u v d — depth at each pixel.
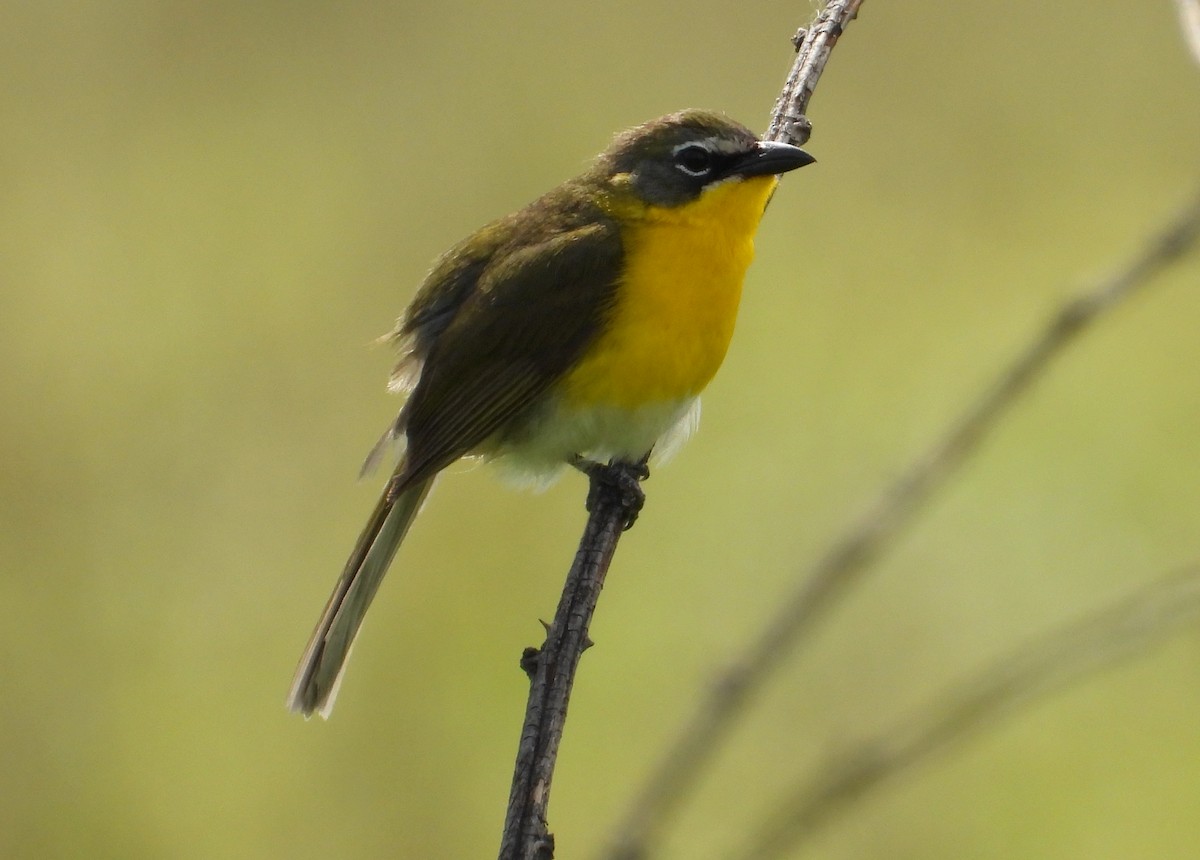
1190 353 14.41
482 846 13.06
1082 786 12.22
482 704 13.52
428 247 16.64
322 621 9.44
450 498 14.15
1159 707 12.36
